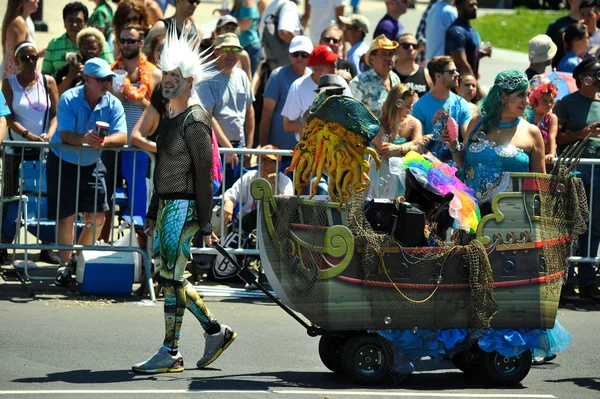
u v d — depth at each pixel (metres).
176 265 14.83
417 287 14.62
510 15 65.38
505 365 15.16
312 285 14.41
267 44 27.75
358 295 14.46
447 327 14.79
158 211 15.07
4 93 21.73
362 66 27.78
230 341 15.40
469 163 16.56
